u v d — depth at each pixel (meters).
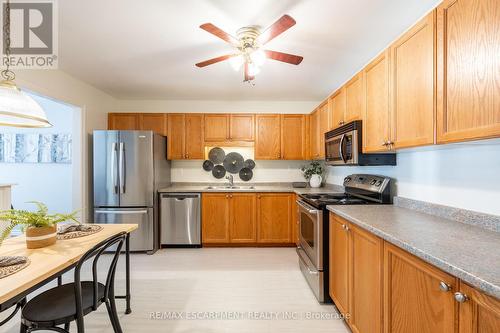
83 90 3.22
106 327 1.78
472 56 1.03
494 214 1.30
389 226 1.36
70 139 4.20
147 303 2.09
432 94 1.26
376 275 1.34
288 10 1.72
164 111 4.07
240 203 3.52
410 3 1.64
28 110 1.39
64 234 1.67
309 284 2.38
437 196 1.68
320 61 2.56
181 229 3.47
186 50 2.33
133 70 2.83
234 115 3.82
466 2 1.06
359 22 1.87
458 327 0.84
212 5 1.66
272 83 3.26
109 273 1.50
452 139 1.14
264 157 3.84
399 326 1.16
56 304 1.34
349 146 2.21
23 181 4.20
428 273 0.97
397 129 1.58
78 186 3.18
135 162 3.26
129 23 1.88
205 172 4.12
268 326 1.80
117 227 1.90
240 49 1.92
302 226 2.60
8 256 1.26
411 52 1.44
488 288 0.70
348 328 1.78
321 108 3.29
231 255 3.21
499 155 1.27
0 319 1.86
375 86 1.87
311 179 3.87
